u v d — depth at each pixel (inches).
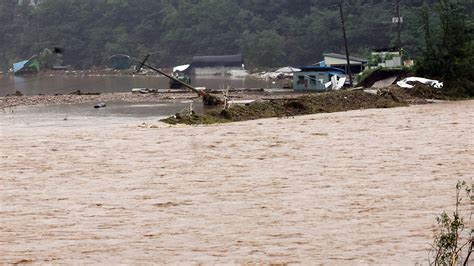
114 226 1261.1
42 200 1475.1
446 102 3533.5
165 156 1991.9
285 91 4461.1
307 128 2549.2
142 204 1427.2
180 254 1093.1
